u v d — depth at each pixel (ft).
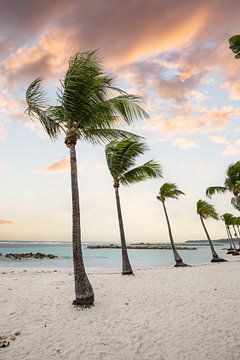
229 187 75.31
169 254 178.09
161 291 28.45
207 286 31.17
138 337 16.34
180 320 19.15
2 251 199.21
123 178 46.50
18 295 25.35
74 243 23.57
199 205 82.33
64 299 24.20
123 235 43.78
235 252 130.41
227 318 19.26
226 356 13.67
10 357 13.69
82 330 17.34
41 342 15.52
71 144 26.07
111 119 27.84
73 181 25.07
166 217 68.74
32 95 25.59
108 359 13.70
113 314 20.49
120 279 36.50
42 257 130.00
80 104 24.95
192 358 13.64
